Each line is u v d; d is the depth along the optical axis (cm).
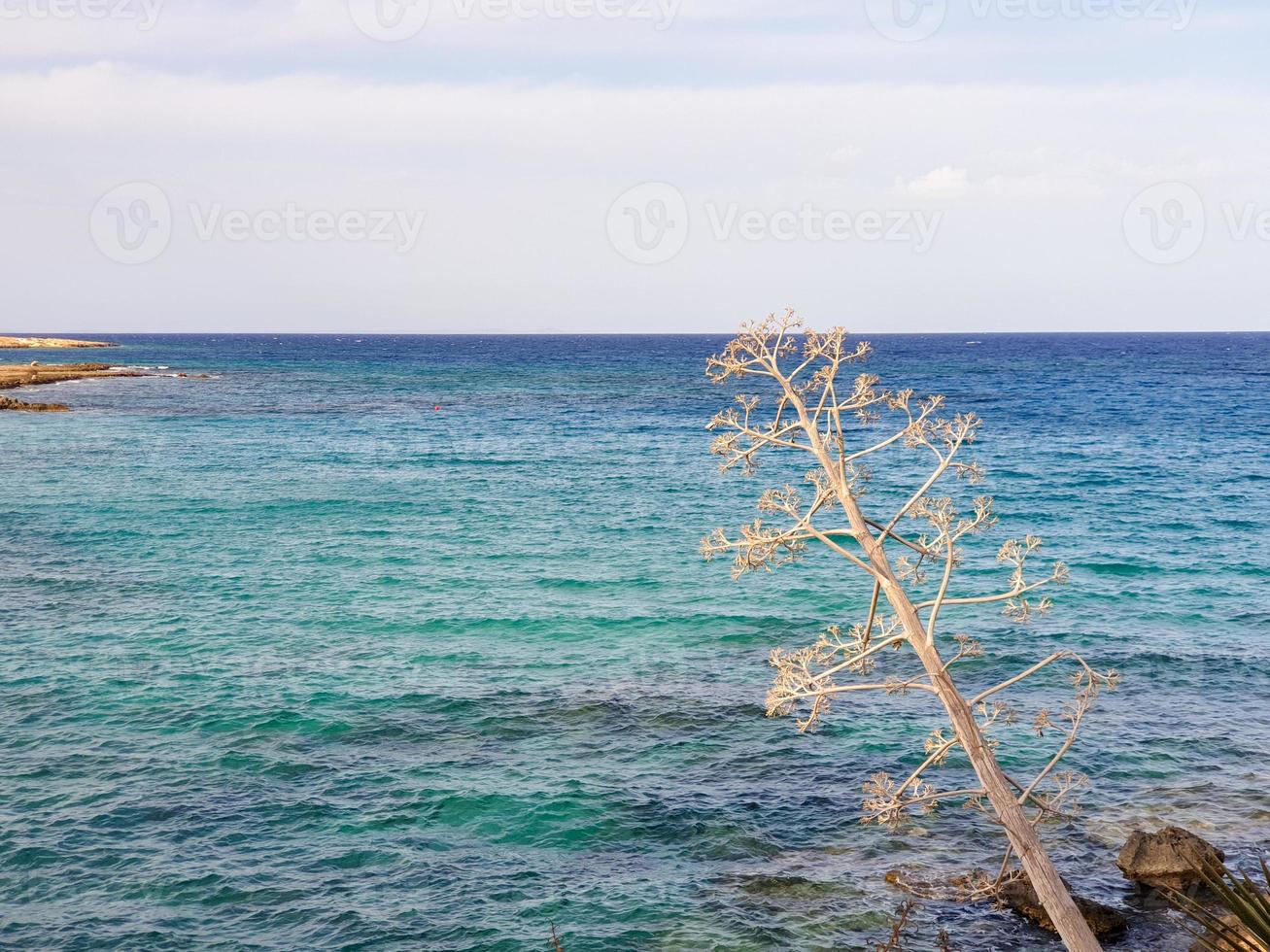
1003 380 13375
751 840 1548
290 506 4475
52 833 1543
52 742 1881
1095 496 4669
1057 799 1026
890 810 937
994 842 1538
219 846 1513
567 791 1703
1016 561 948
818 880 1434
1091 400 10138
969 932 1305
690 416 8825
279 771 1773
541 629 2652
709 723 2009
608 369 17475
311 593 3009
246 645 2491
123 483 5022
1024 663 2378
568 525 4116
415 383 13412
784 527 4022
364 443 6850
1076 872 1440
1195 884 1373
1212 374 14675
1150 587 3055
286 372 15725
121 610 2794
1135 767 1784
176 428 7481
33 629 2606
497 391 12062
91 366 13988
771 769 1798
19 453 6012
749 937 1294
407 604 2889
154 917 1331
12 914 1333
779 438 988
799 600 2948
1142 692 2164
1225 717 2012
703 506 4569
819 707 941
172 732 1936
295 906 1361
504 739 1923
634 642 2544
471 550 3628
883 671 2333
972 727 875
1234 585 3064
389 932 1305
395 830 1572
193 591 3017
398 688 2195
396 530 3966
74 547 3594
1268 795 1666
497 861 1487
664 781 1748
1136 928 1306
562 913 1351
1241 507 4347
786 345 977
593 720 2022
